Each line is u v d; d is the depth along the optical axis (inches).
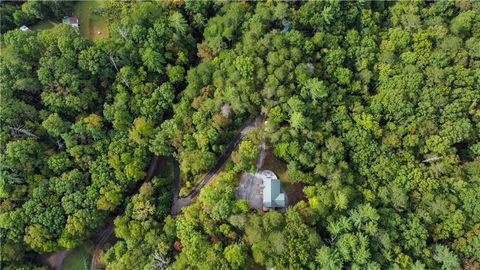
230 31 4411.9
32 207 3656.5
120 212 4008.4
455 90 4089.6
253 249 3417.8
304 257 3324.3
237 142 4156.0
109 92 4333.2
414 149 4005.9
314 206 3599.9
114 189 3821.4
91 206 3740.2
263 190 3774.6
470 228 3634.4
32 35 4323.3
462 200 3688.5
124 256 3602.4
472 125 4047.7
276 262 3331.7
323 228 3634.4
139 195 3833.7
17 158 3769.7
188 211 3681.1
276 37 4242.1
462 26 4485.7
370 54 4375.0
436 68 4183.1
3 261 3612.2
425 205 3725.4
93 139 4072.3
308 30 4643.2
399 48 4471.0
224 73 4210.1
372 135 3971.5
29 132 3959.2
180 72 4340.6
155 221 3769.7
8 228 3597.4
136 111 4212.6
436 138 3919.8
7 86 4062.5
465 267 3513.8
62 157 3922.2
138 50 4365.2
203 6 4650.6
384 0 4820.4
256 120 4210.1
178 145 3976.4
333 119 4023.1
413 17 4542.3
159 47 4409.5
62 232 3681.1
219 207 3526.1
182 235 3567.9
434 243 3663.9
